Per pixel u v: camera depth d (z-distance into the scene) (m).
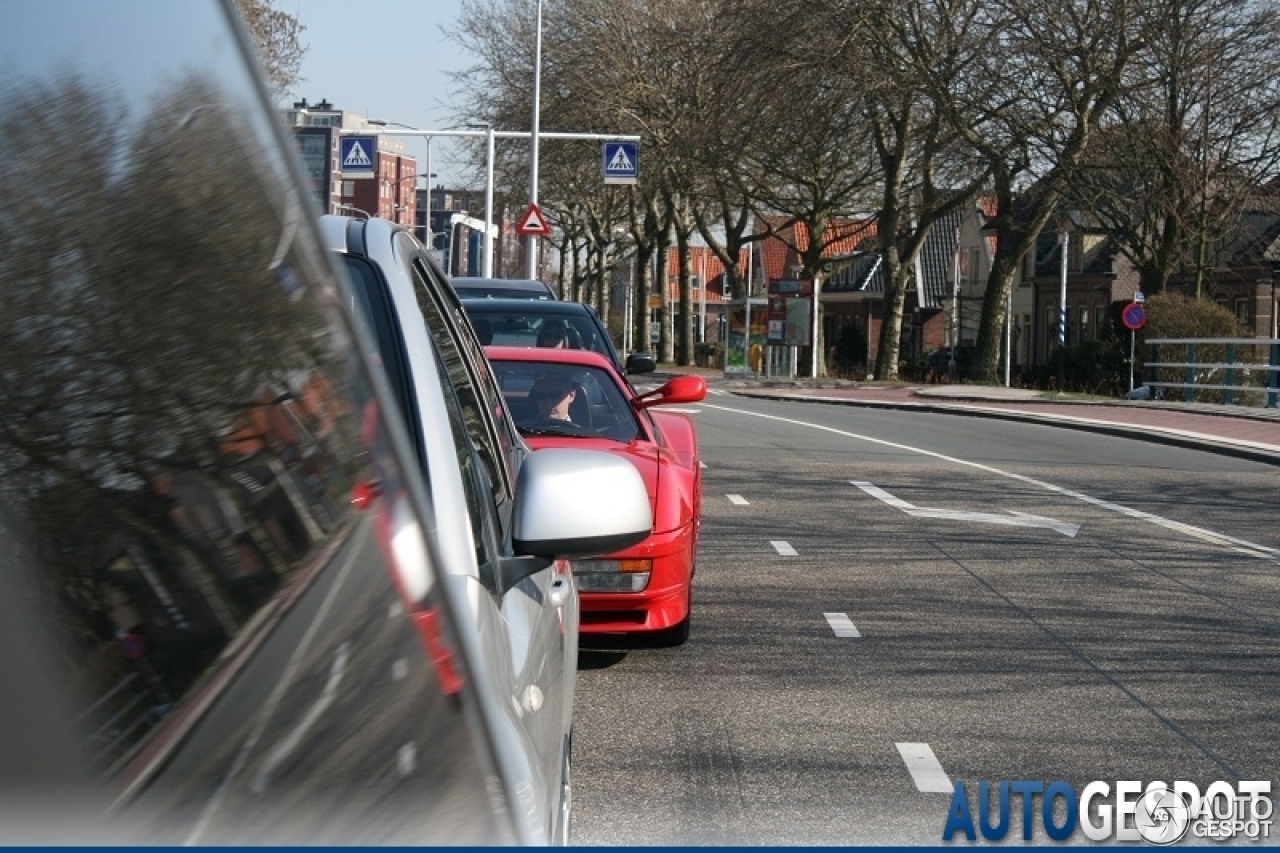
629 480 3.56
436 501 3.20
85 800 1.29
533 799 2.13
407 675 1.59
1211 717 8.47
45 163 1.42
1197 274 48.59
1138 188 47.50
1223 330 42.62
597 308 86.50
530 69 64.62
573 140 62.41
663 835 6.29
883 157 58.19
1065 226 58.94
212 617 1.41
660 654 9.77
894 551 14.36
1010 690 9.02
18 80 1.41
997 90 47.34
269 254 1.58
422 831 1.53
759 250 122.38
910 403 42.91
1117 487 20.88
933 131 52.19
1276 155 44.88
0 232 1.39
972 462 23.89
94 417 1.40
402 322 3.64
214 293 1.52
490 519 3.75
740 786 7.04
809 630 10.62
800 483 20.02
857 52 48.97
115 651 1.35
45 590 1.33
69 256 1.42
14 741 1.29
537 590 4.05
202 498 1.46
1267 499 19.98
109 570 1.37
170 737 1.34
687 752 7.60
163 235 1.49
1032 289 91.25
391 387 3.43
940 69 49.12
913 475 21.53
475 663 1.75
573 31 63.50
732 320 64.75
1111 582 12.92
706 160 56.09
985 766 7.44
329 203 37.03
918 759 7.54
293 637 1.47
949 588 12.41
